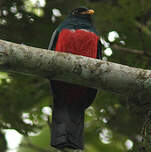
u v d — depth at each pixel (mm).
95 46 9883
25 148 12883
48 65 8008
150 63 12641
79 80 8273
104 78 8195
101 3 12609
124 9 12516
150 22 13086
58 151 12438
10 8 12375
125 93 8508
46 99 12805
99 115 12711
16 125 11664
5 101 12523
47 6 12812
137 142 10516
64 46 9750
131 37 12727
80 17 10797
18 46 7902
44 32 12539
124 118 12742
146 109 9586
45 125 12391
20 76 12305
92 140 13352
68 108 9578
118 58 12578
